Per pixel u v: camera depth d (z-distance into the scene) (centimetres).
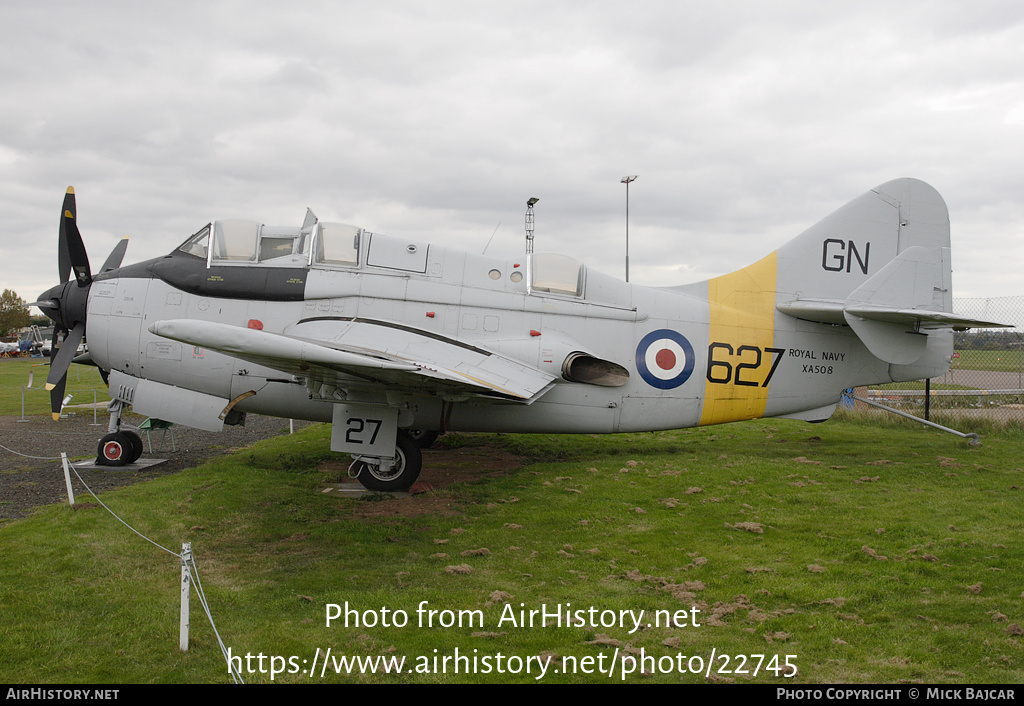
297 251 916
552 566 576
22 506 758
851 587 521
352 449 807
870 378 1038
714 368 980
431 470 974
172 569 559
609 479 893
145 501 762
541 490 836
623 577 552
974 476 889
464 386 752
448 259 930
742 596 507
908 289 985
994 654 416
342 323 869
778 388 1010
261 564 579
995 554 589
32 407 1791
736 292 1009
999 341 2250
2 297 7362
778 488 830
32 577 531
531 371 883
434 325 900
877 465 966
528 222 2038
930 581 532
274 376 895
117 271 960
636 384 950
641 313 956
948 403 1766
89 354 992
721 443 1195
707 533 662
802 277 1027
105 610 476
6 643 424
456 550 616
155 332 644
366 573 559
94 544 607
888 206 1050
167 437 1309
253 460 1029
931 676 391
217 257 917
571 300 938
